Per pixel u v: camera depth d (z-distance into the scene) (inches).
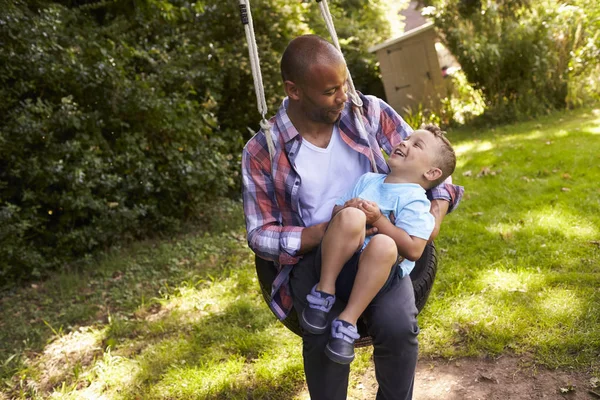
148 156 254.1
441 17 410.0
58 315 179.6
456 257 172.6
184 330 160.1
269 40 327.3
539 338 125.0
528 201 207.2
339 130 94.3
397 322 81.5
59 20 250.2
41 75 224.2
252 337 145.9
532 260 161.8
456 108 431.2
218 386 128.4
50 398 135.5
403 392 85.4
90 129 231.3
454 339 131.8
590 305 133.4
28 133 211.0
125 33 293.1
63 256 217.9
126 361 145.6
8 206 202.8
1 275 202.2
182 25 326.6
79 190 217.6
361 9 613.0
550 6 398.0
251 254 210.2
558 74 392.2
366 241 85.8
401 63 454.0
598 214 186.4
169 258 213.9
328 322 83.6
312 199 93.0
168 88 281.4
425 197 89.7
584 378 112.3
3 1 222.4
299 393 123.5
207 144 270.5
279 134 92.9
